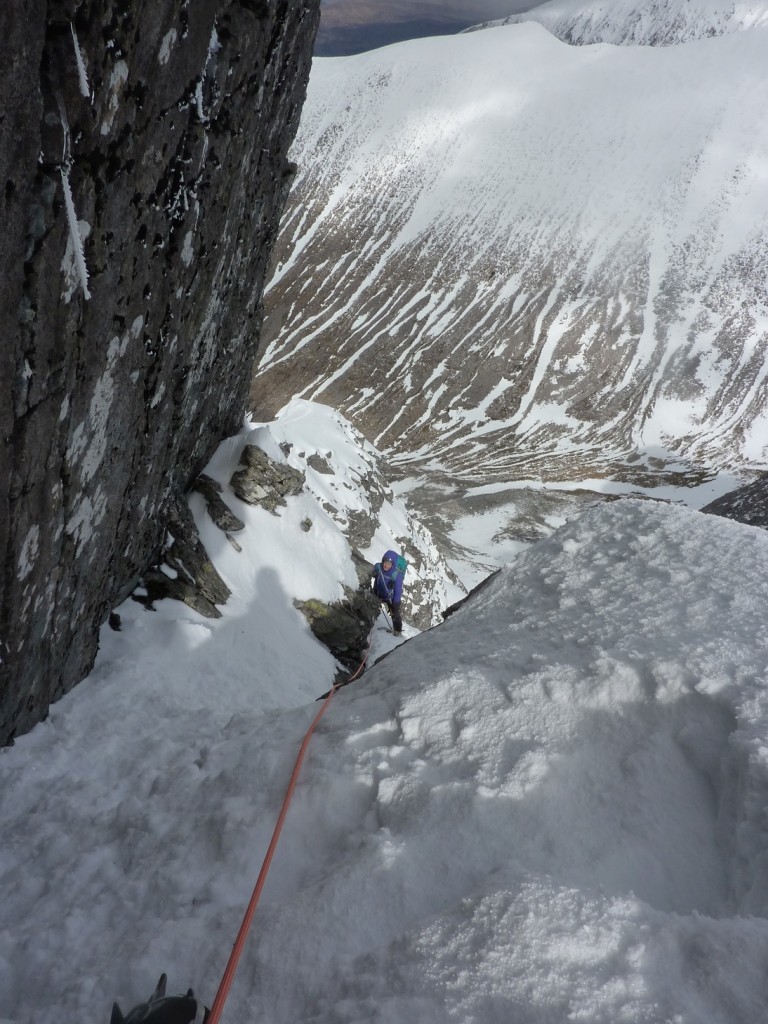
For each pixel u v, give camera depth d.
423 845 2.60
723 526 4.36
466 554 44.34
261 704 6.85
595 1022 1.86
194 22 3.88
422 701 3.33
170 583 7.82
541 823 2.66
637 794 2.73
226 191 5.77
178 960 2.38
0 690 4.22
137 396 5.20
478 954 2.07
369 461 17.67
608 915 2.11
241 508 9.95
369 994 2.07
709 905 2.32
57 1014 2.30
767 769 2.47
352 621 10.30
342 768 3.08
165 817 3.23
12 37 2.50
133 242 4.16
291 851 2.81
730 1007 1.86
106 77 3.17
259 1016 2.14
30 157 2.84
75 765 4.63
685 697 2.95
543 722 3.08
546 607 4.13
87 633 5.90
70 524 4.55
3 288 2.98
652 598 3.74
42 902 2.99
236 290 7.84
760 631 3.19
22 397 3.36
